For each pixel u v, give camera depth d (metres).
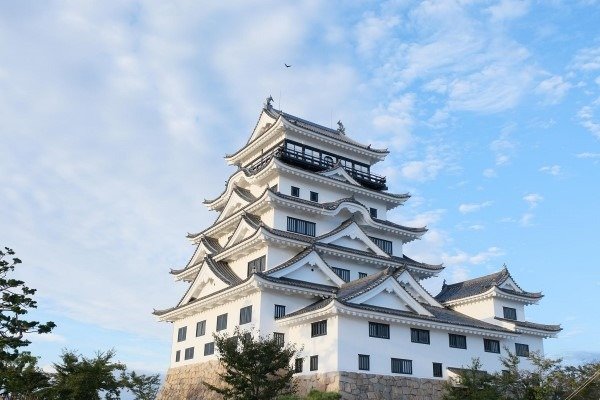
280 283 44.19
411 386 41.59
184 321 56.19
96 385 39.03
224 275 51.69
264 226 48.03
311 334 42.22
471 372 40.09
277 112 63.69
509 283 55.28
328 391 38.59
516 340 51.09
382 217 61.72
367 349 40.59
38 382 38.19
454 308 57.03
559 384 39.31
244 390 34.94
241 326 45.84
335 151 62.25
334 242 51.84
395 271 49.38
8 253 33.41
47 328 32.94
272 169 54.75
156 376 57.12
